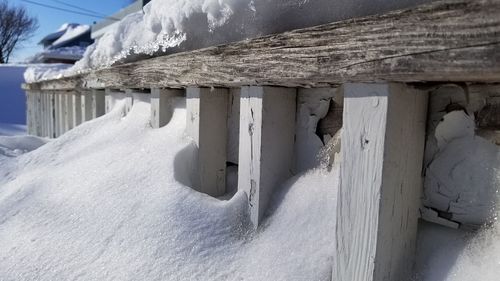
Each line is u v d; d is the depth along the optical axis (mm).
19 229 1627
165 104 1941
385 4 882
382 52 833
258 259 1146
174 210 1369
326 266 1037
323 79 978
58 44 28203
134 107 2289
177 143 1696
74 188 1791
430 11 745
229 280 1108
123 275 1206
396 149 923
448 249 930
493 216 880
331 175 1187
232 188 1648
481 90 870
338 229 1000
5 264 1399
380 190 912
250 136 1296
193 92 1622
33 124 5289
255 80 1178
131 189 1573
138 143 1920
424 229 1005
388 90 889
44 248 1442
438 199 969
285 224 1194
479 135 891
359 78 891
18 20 29906
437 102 959
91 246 1374
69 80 3387
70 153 2287
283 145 1305
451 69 726
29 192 1945
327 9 1005
